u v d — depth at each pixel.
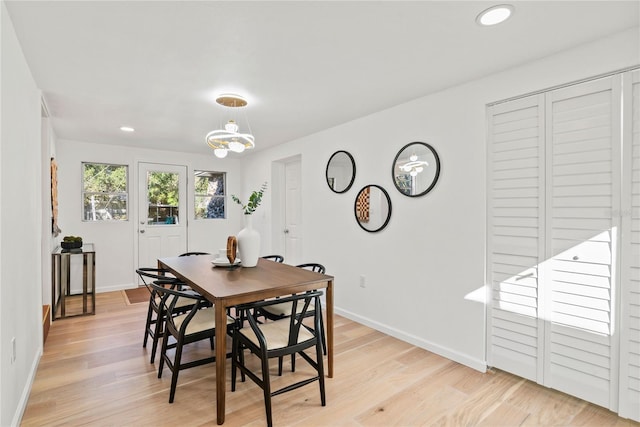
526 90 2.18
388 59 2.13
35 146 2.45
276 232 5.07
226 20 1.68
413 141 2.89
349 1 1.53
